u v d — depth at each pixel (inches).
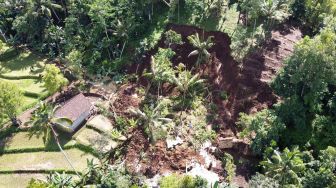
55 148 2760.8
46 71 2930.6
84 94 3100.4
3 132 2874.0
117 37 3331.7
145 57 3238.2
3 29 3715.6
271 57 3080.7
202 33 3233.3
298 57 2593.5
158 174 2598.4
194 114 2906.0
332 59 2508.6
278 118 2610.7
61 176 2492.6
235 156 2714.1
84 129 2856.8
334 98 2701.8
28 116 2977.4
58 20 3663.9
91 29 3420.3
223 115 2893.7
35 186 2247.8
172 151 2694.4
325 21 2994.6
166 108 2925.7
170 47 3225.9
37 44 3543.3
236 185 2514.8
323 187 2305.6
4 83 2787.9
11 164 2701.8
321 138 2672.2
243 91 2955.2
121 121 2878.9
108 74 3221.0
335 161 2395.4
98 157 2694.4
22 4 3590.1
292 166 2268.7
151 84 3085.6
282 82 2760.8
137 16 3380.9
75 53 3139.8
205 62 3125.0
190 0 3398.1
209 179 2554.1
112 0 3432.6
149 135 2736.2
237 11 3380.9
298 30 3294.8
